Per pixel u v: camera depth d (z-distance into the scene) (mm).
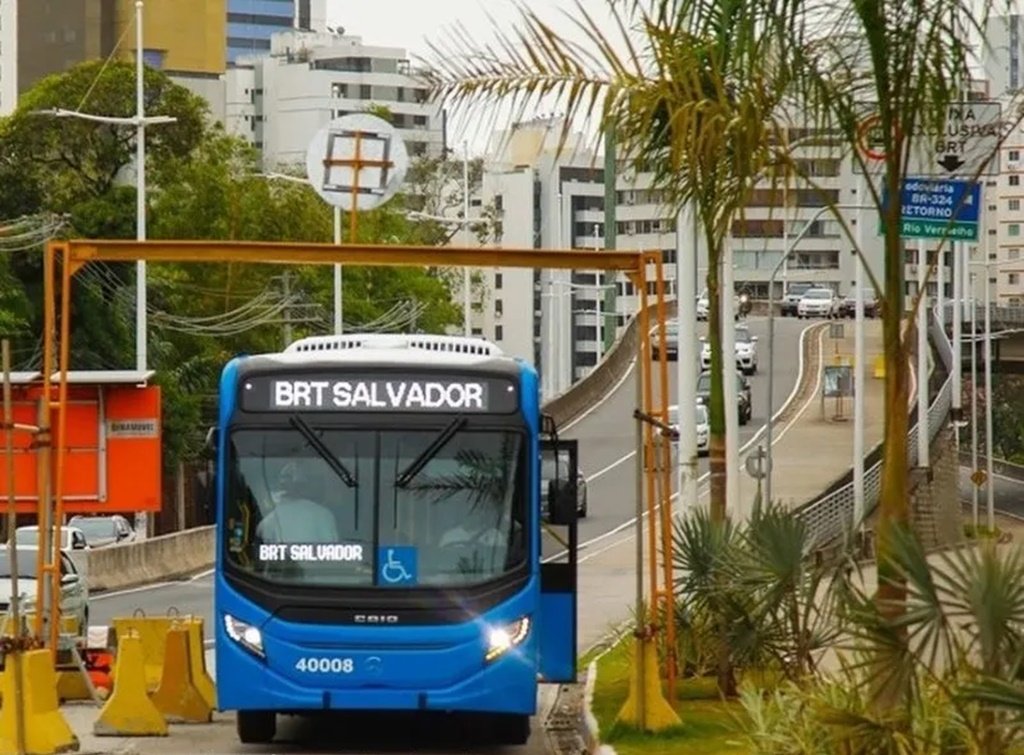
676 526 30375
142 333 81438
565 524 28594
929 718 18562
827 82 20812
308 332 117250
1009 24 20531
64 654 35156
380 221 121125
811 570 23969
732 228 22078
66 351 28141
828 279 186000
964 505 141250
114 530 81500
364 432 26750
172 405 98500
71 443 46656
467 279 125625
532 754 27625
